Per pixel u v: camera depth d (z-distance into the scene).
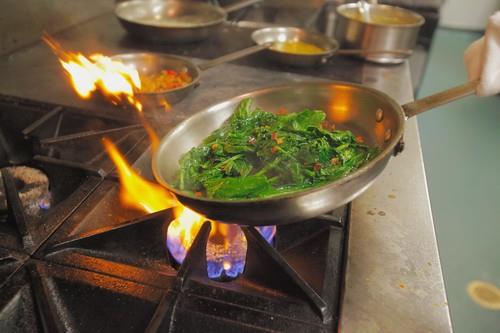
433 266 0.48
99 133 0.67
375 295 0.44
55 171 0.61
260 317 0.41
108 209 0.55
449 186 1.32
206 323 0.41
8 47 0.92
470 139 1.52
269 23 1.26
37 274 0.44
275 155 0.55
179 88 0.74
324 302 0.41
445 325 0.41
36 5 0.96
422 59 1.35
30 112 0.74
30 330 0.42
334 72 0.96
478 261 1.11
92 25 1.13
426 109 0.53
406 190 0.60
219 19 1.07
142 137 0.67
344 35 1.01
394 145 0.44
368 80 0.93
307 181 0.52
